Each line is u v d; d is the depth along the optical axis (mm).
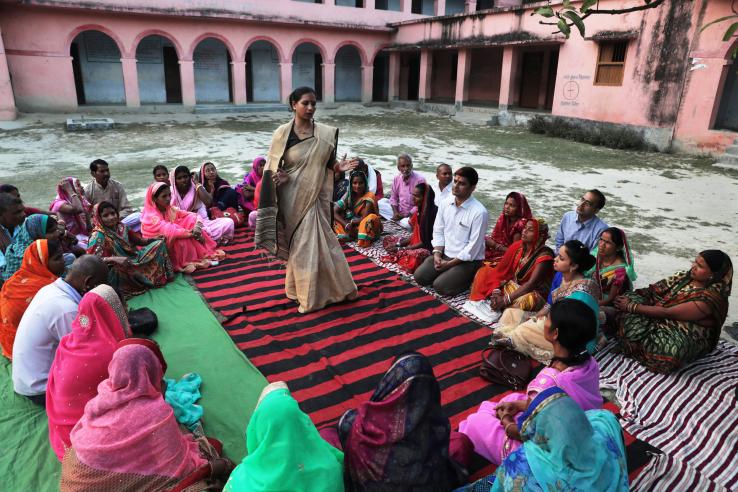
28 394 2811
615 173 9859
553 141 13977
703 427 2744
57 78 16031
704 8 11289
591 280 3227
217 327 3711
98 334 2395
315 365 3291
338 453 1986
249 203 6375
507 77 17297
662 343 3166
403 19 22188
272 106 19969
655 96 12602
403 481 1756
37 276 3150
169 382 2955
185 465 2150
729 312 4160
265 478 1694
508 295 3863
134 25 16875
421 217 5137
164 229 4645
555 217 6840
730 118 12438
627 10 1729
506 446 2262
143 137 13312
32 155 10609
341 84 24188
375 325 3830
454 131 15664
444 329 3777
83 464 1987
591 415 1905
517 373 3061
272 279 4637
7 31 15055
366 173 6254
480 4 24656
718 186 8914
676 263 5289
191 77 18297
